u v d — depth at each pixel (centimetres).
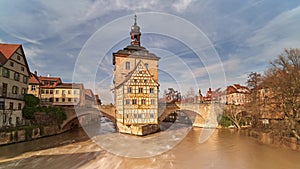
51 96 3797
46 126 2142
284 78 1791
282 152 1512
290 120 1719
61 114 2455
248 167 1156
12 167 1125
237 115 3036
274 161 1280
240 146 1752
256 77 2742
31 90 3472
